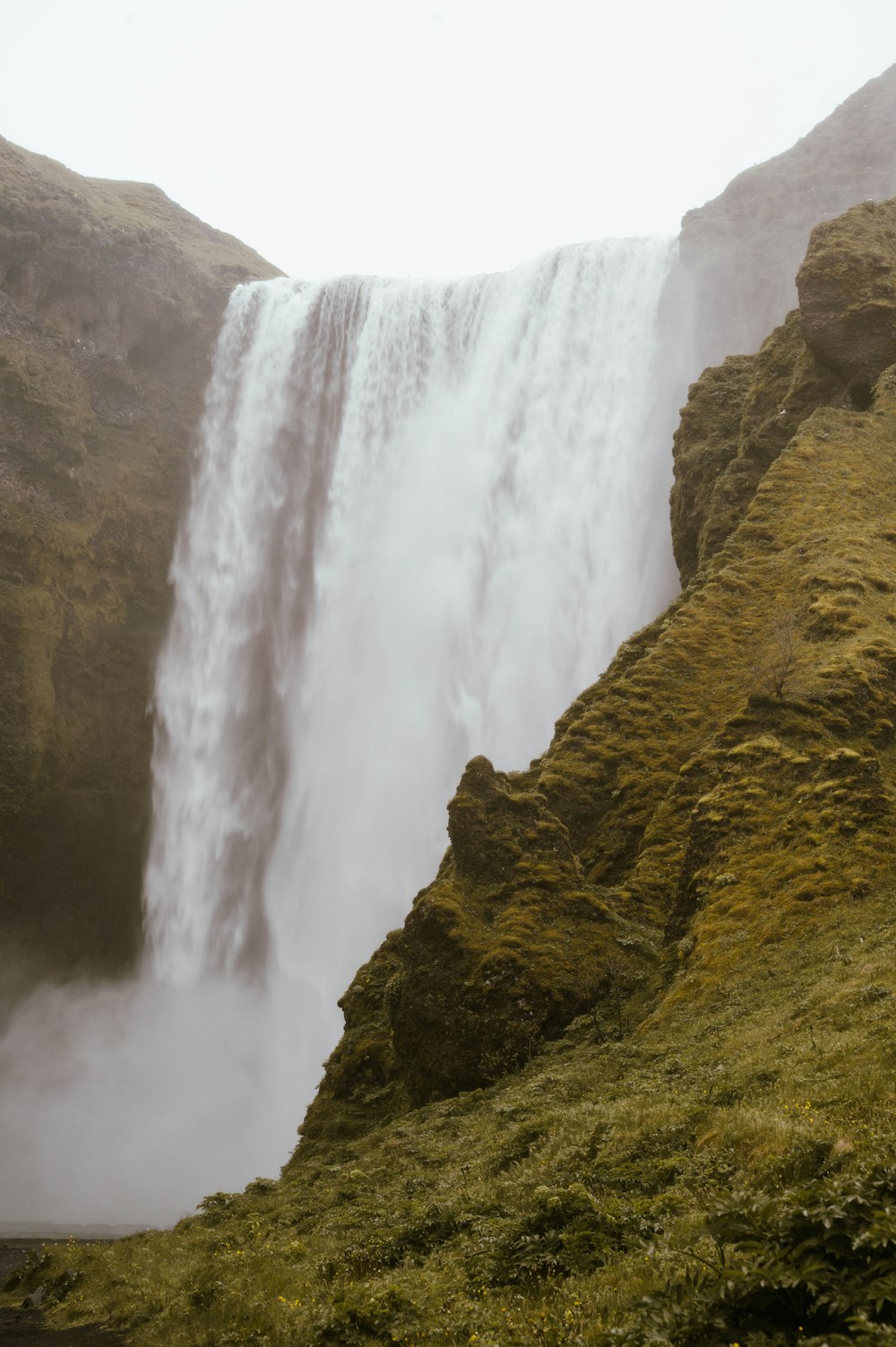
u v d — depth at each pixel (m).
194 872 73.38
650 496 67.38
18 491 68.62
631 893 29.44
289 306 80.44
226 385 78.44
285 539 77.75
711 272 70.75
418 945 28.03
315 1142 29.41
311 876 71.44
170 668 74.25
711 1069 17.22
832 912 23.73
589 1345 7.68
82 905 71.00
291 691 75.69
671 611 39.97
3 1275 25.94
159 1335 13.48
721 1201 7.93
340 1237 15.39
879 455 43.94
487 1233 11.82
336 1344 10.22
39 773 67.44
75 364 72.69
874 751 29.58
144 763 72.81
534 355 74.88
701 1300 7.20
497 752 67.62
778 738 30.56
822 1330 6.89
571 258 75.56
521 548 71.06
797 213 73.56
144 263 74.25
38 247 71.31
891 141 75.00
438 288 79.81
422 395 77.81
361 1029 31.89
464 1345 9.05
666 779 33.00
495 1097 23.27
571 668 67.00
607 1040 24.27
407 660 72.19
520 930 27.42
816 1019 17.19
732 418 53.47
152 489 74.69
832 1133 11.37
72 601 70.38
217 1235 19.69
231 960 72.38
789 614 36.53
